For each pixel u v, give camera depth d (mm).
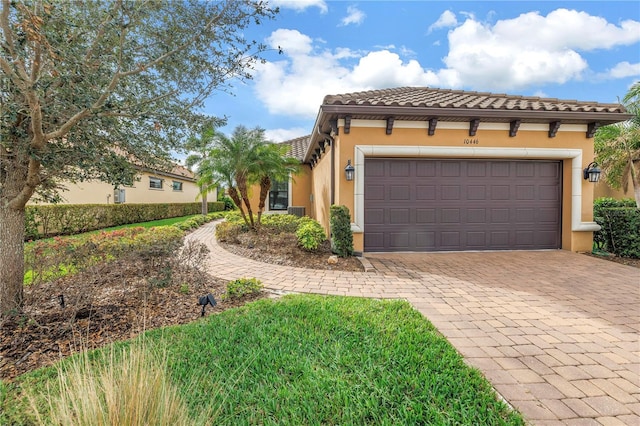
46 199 4875
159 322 4215
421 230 9258
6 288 4008
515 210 9516
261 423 2309
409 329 3846
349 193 8695
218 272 6934
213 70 4297
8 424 2279
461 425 2287
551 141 9211
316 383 2727
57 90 3408
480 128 9016
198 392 2590
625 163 11875
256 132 10727
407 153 8773
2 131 3514
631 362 3283
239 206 11016
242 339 3537
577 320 4375
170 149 4734
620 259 8266
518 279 6461
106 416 1694
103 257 5113
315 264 7633
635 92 10836
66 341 3635
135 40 3816
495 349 3529
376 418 2332
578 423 2385
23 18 2914
